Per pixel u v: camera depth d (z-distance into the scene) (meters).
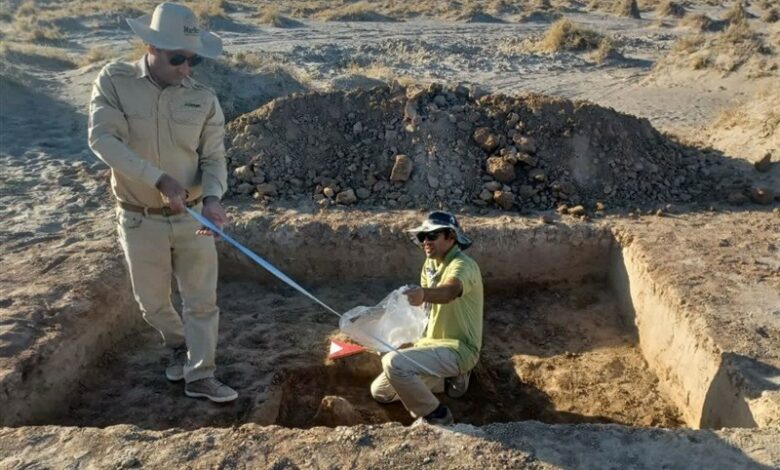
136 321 5.01
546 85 14.28
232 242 3.45
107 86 3.29
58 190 6.71
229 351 4.80
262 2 29.02
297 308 5.46
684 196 6.55
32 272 4.91
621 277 5.56
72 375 4.19
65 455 2.99
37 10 22.23
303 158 6.75
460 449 3.01
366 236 5.76
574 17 27.80
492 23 25.80
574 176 6.56
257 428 3.17
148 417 4.01
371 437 3.09
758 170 7.03
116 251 5.26
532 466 2.91
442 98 7.09
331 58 16.47
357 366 4.73
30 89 10.50
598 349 5.08
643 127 7.19
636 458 2.97
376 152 6.73
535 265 5.80
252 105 11.03
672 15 28.33
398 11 27.25
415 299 3.65
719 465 2.93
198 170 3.62
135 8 22.23
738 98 11.91
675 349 4.47
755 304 4.46
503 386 4.71
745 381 3.65
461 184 6.46
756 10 28.53
